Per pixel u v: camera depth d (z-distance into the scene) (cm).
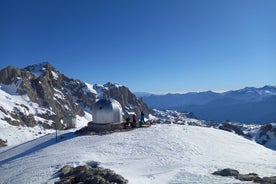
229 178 2923
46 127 14900
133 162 3684
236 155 4362
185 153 4184
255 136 17838
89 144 4678
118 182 2747
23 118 14438
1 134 10912
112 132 5391
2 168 4159
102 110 5841
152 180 2872
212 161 3853
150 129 5469
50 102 18950
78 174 3047
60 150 4512
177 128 5544
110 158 3922
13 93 17662
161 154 4091
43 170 3491
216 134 5431
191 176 2998
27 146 5759
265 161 4034
